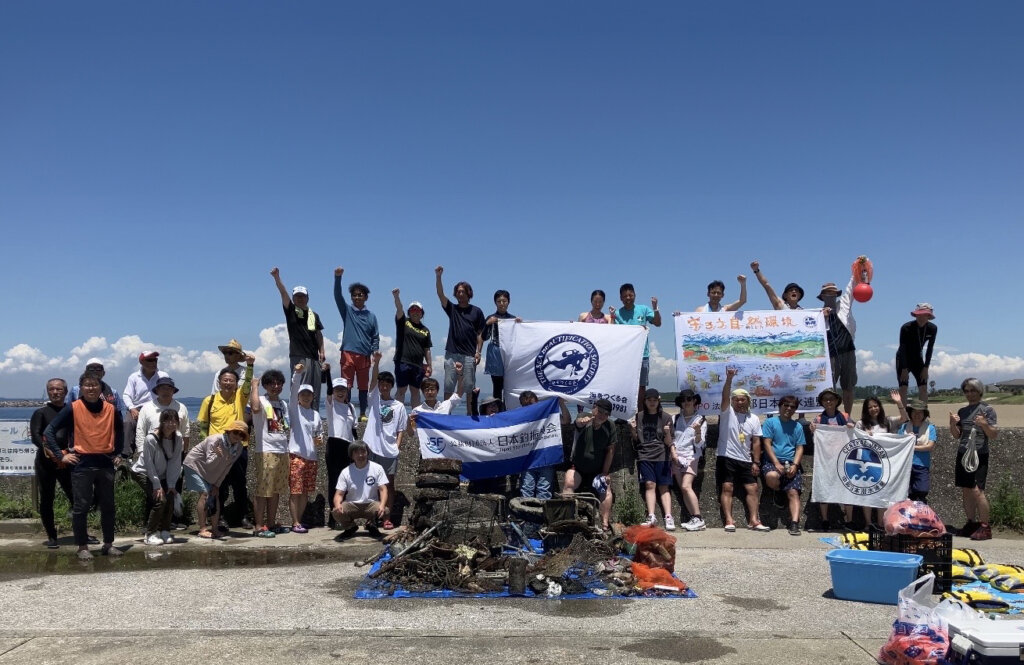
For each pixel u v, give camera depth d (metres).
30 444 11.34
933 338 11.45
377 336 11.89
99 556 9.02
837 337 11.80
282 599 6.88
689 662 5.28
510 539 8.30
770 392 11.58
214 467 9.97
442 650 5.51
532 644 5.65
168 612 6.45
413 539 8.12
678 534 10.42
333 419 10.80
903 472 10.20
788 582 7.61
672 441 11.02
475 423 10.49
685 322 11.84
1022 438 10.93
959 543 9.91
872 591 6.82
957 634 4.85
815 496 10.55
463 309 11.89
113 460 9.18
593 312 12.05
